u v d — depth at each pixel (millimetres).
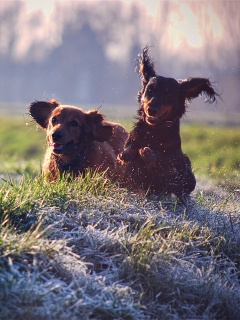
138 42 114438
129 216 10305
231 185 14602
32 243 8438
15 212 9406
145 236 9500
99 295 8180
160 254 9102
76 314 7699
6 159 29359
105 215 10164
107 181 11570
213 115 64688
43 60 144750
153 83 11539
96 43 134875
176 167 11844
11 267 7871
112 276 8695
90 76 131500
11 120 48062
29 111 12867
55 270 8430
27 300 7523
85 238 9297
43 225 9266
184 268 9367
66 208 10008
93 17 136000
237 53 63594
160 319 8406
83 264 8695
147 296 8680
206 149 27516
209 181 17031
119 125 14070
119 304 8008
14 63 148125
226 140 28953
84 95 134000
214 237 10469
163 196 11766
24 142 36312
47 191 10234
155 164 11586
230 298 9258
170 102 11500
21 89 146750
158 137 11664
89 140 12180
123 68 122000
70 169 12008
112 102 124812
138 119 11938
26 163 22812
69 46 137125
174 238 9742
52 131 11695
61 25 140000
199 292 9117
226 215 11406
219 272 9695
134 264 8859
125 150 11805
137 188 11883
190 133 32031
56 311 7492
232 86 69375
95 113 12227
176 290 8930
